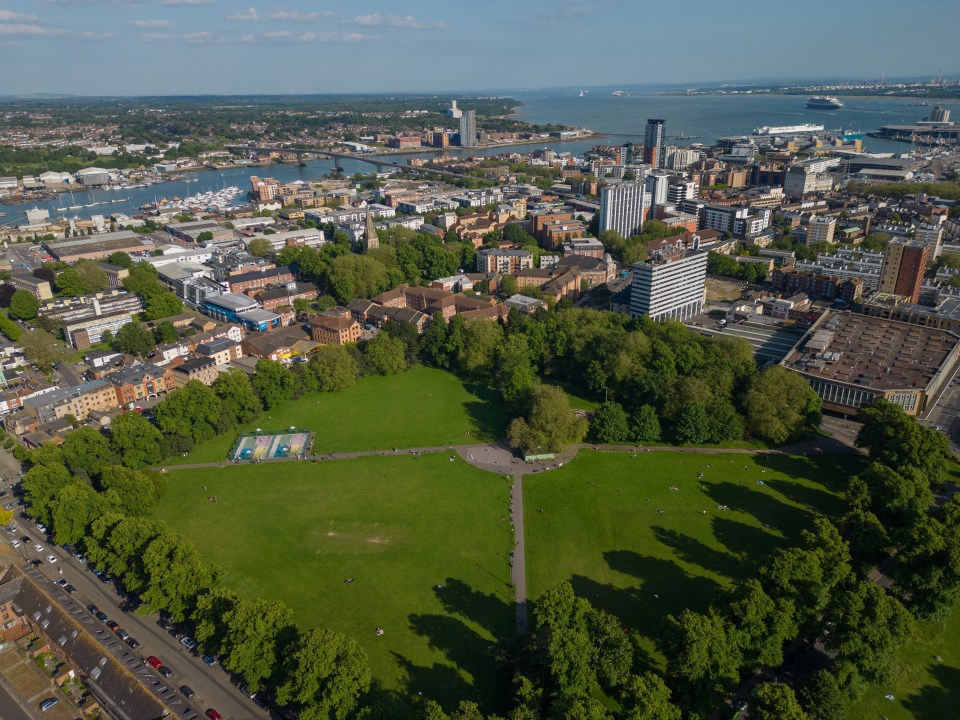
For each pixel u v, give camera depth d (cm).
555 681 16688
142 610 19888
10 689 18000
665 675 17500
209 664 18725
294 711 17250
